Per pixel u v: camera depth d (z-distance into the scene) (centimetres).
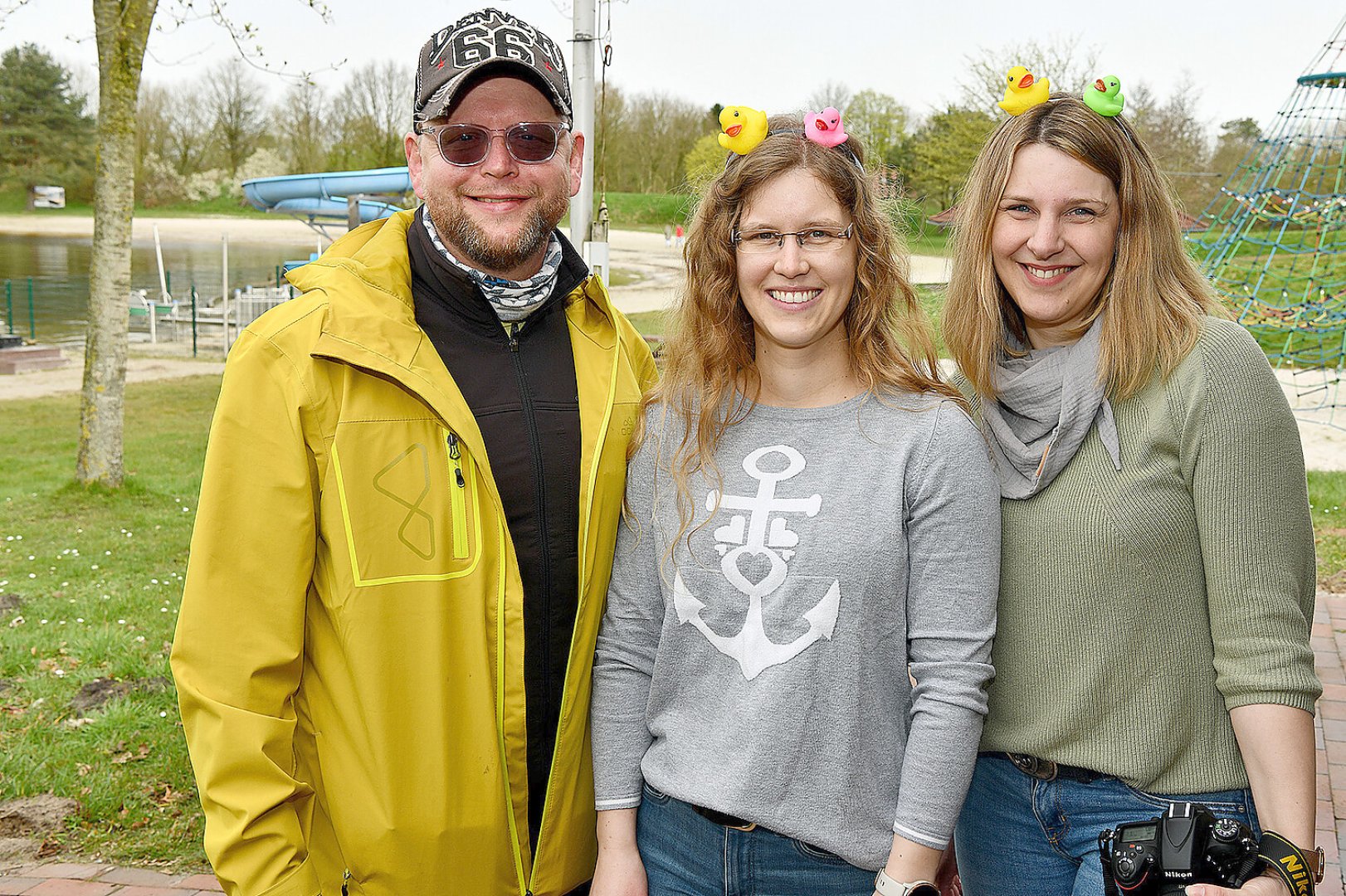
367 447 172
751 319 188
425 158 190
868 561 164
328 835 180
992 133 184
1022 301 180
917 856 162
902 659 171
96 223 834
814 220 173
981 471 167
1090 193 172
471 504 178
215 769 163
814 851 168
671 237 4000
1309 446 1112
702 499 178
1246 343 164
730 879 171
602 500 190
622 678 187
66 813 370
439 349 189
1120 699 170
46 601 592
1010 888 188
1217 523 161
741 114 181
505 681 179
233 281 3025
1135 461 167
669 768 177
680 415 187
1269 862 152
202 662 165
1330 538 730
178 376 1603
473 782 177
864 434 172
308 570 170
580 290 208
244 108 5591
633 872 183
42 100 5825
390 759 171
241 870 163
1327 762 396
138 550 701
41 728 430
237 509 166
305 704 178
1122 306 171
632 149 4700
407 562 173
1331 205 1695
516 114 187
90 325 848
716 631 173
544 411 191
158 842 351
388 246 188
